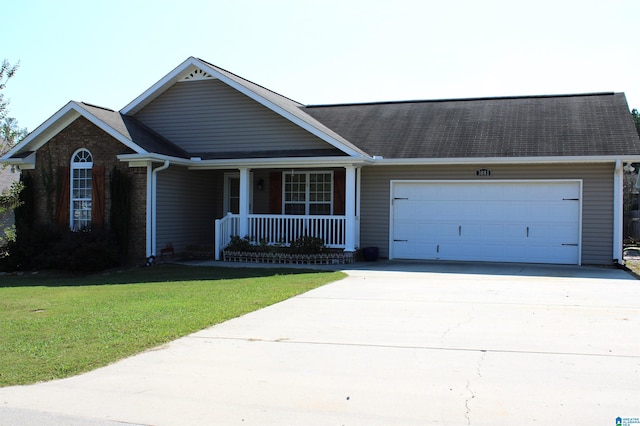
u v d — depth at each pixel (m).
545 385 5.67
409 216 17.67
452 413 5.01
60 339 7.52
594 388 5.57
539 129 17.58
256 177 19.72
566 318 8.64
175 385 5.81
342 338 7.53
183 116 19.03
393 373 6.09
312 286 11.91
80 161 17.52
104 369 6.33
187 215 18.58
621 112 17.89
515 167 16.72
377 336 7.61
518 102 20.14
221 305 9.73
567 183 16.34
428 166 17.45
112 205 16.77
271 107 17.48
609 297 10.48
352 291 11.26
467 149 17.06
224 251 17.55
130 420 4.97
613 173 15.95
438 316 8.84
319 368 6.29
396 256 17.77
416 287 11.77
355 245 17.16
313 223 17.59
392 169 17.77
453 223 17.31
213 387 5.74
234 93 18.56
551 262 16.48
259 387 5.72
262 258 17.02
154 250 16.89
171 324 8.27
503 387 5.62
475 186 17.11
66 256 15.81
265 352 6.92
